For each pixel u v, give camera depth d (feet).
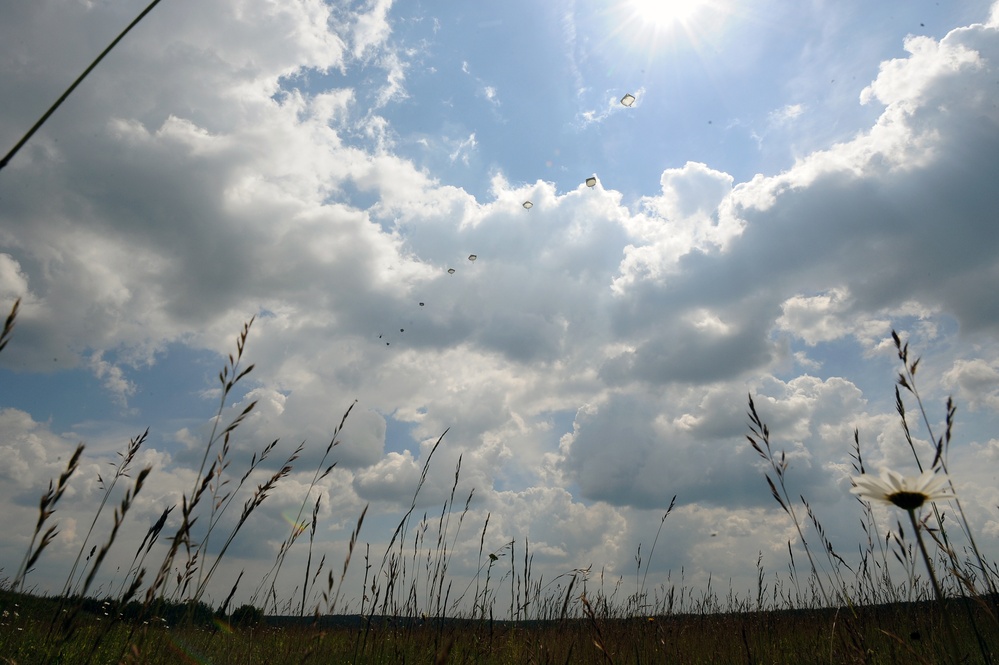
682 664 16.48
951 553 8.21
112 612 8.87
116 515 6.88
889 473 6.80
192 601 11.37
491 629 16.85
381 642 15.67
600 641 11.54
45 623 11.75
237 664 14.39
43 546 6.35
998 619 8.00
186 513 8.76
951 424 7.51
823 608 15.24
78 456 6.60
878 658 12.17
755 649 16.84
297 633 14.57
